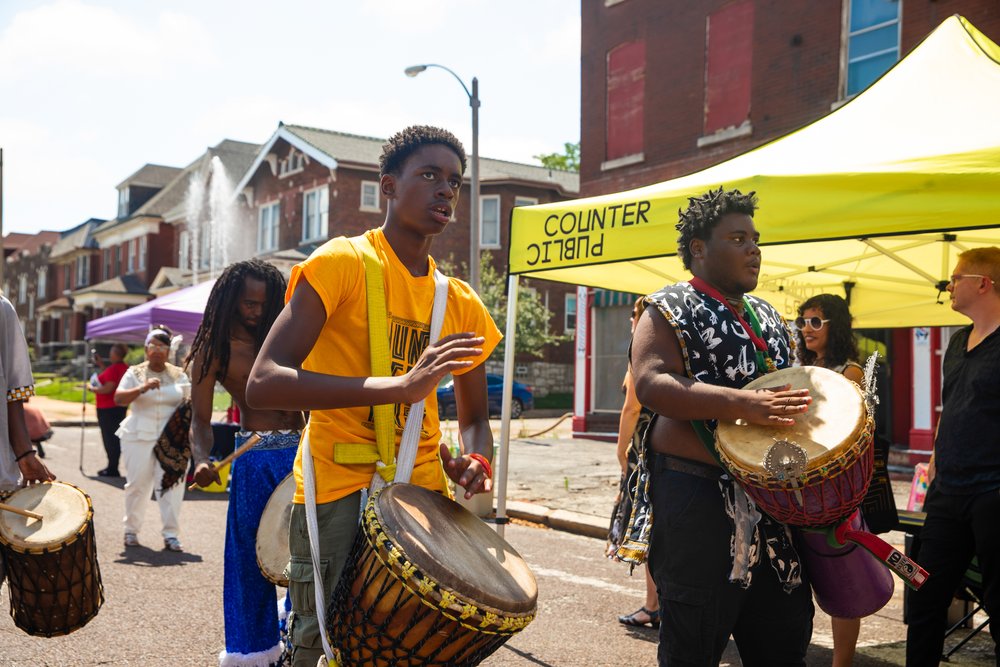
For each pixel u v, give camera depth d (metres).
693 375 2.57
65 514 3.14
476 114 17.73
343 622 2.10
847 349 4.14
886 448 3.95
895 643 4.86
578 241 4.91
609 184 16.91
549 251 5.09
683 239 2.79
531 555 7.20
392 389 1.99
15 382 3.17
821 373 2.54
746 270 2.69
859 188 3.68
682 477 2.56
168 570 6.34
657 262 5.80
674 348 2.58
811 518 2.33
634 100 16.55
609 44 16.89
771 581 2.58
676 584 2.52
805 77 13.62
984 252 3.66
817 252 5.78
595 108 17.22
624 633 4.96
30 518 3.09
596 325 17.58
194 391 3.68
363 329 2.31
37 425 7.19
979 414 3.52
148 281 47.84
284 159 35.09
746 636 2.67
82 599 3.16
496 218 34.19
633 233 4.61
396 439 2.36
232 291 3.68
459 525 2.23
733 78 14.73
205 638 4.69
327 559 2.27
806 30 13.59
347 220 32.25
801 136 4.58
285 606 3.47
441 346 1.98
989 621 3.55
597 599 5.75
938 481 3.68
